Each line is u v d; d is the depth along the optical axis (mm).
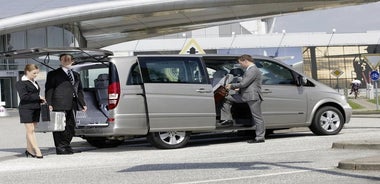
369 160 8320
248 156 10281
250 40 75875
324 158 9508
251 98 12633
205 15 44281
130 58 12023
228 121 12781
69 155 11852
